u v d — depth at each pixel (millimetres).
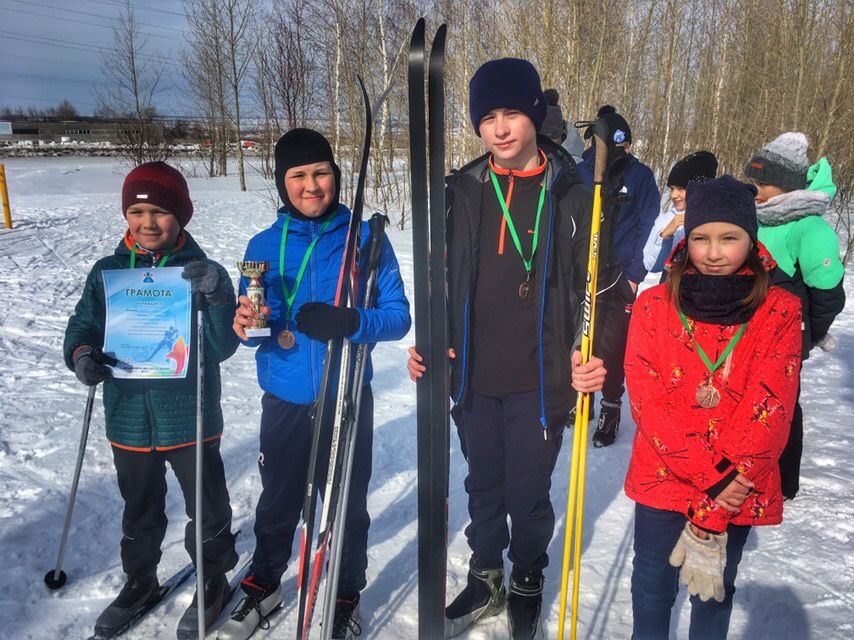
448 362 2027
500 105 1932
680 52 17453
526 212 2062
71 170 28266
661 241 3455
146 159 27281
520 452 2102
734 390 1693
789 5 12148
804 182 2863
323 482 2186
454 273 2098
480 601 2326
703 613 1882
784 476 3076
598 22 12633
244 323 1979
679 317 1756
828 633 2238
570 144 4215
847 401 4453
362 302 2119
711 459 1694
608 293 3668
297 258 2121
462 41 12711
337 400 1960
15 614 2291
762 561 2670
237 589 2473
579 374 1895
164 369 2096
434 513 1985
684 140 17234
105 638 2201
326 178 2068
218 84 26625
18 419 3961
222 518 2283
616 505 3160
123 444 2168
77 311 2232
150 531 2268
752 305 1675
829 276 2738
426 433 1987
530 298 2064
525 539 2152
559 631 2004
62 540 2402
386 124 14461
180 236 2225
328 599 1938
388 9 15344
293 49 18156
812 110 11383
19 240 10750
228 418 4137
